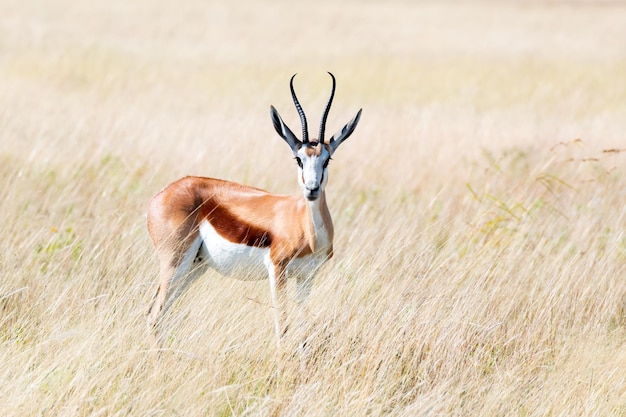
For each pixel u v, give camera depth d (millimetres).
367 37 154625
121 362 24391
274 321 26953
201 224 27719
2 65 97500
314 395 23578
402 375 26016
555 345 27891
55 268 30484
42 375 22875
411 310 27156
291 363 25234
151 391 23328
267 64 116250
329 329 26672
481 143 56969
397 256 32500
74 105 70375
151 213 27750
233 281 29000
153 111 69812
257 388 24688
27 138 52188
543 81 103875
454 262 33031
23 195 39344
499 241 34562
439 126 63906
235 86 93562
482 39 154250
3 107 65062
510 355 27250
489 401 23984
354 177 48188
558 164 50094
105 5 188000
